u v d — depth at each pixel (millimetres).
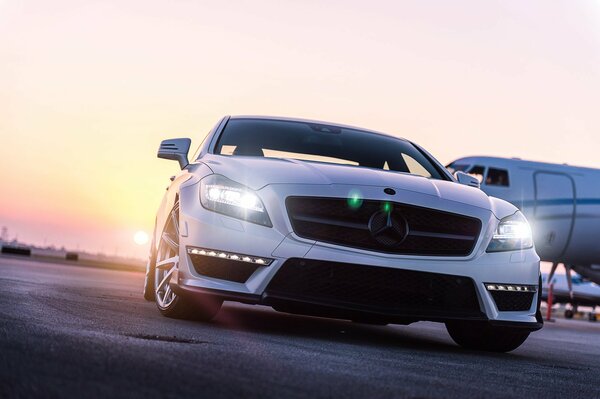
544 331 9508
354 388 1711
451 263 3391
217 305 3645
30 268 10172
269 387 1562
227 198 3439
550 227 13750
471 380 2221
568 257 14055
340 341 3326
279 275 3307
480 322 3432
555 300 35500
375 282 3318
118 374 1501
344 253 3301
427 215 3426
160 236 4238
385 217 3365
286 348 2604
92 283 7430
